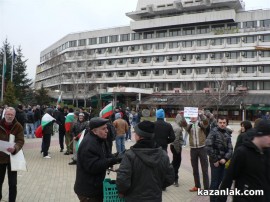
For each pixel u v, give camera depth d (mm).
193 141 9398
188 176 11906
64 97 83812
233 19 71875
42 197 8422
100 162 4641
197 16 75500
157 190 4324
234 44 70312
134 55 81875
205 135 9484
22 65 67000
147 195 4254
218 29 73000
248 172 4180
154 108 65875
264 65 67812
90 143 4742
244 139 4328
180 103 68438
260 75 67562
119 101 81812
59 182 10195
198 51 73875
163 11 82250
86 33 90562
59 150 17844
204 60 73125
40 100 62469
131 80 81562
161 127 9469
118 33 86000
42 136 15180
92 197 4770
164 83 78625
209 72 72625
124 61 84000
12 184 6945
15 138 6859
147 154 4312
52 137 25531
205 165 9289
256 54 68500
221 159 7781
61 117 16969
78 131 13305
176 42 77750
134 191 4301
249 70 69062
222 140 7891
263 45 67875
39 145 19891
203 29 76750
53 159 14695
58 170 12148
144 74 80812
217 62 71562
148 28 81250
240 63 69062
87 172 4754
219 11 73062
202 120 9656
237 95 66812
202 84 74000
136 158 4305
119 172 4289
